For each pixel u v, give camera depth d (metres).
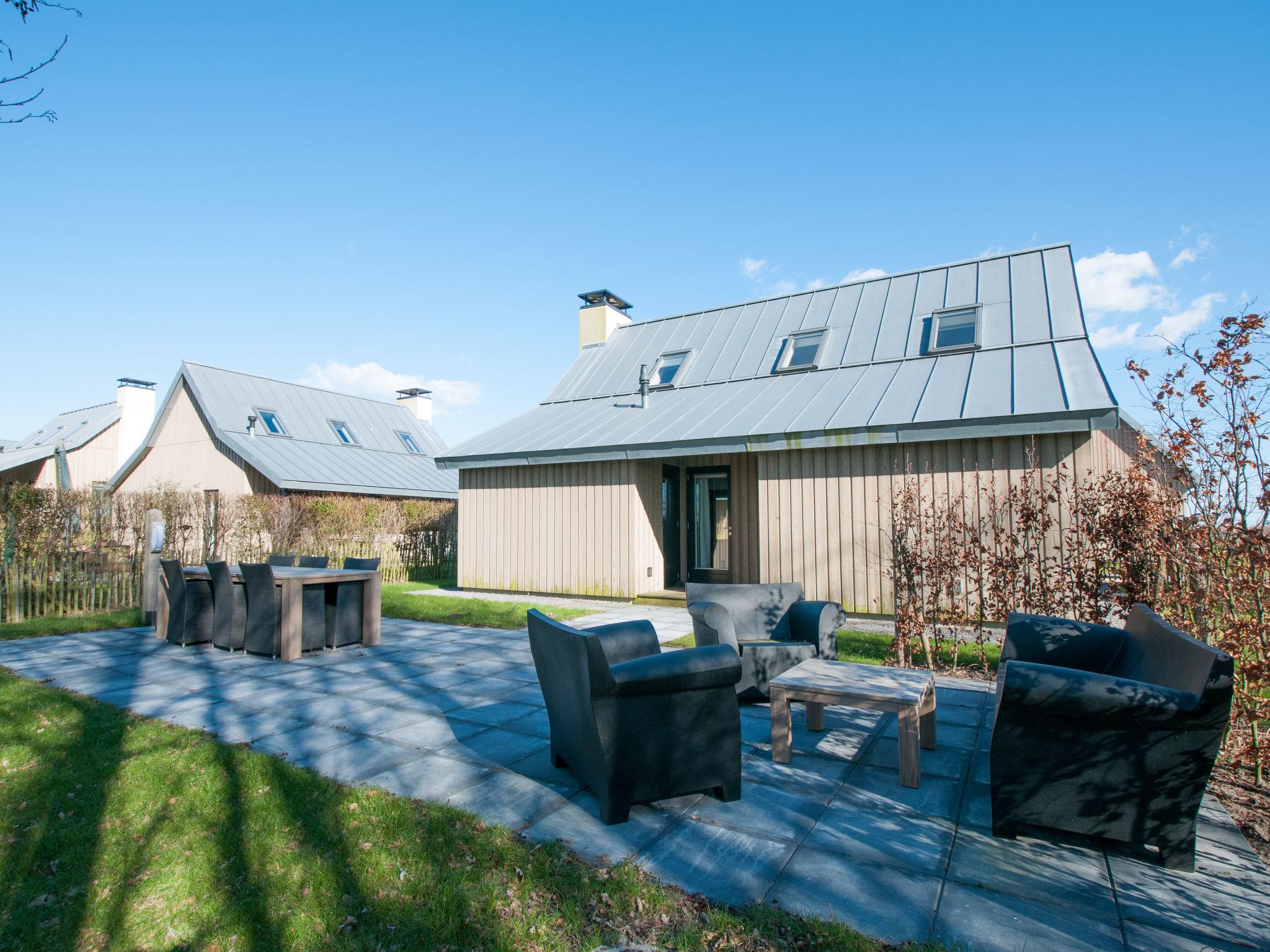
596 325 16.52
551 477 12.49
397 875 2.71
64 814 3.31
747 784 3.71
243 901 2.54
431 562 17.48
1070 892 2.61
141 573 11.07
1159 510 4.86
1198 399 3.85
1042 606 6.43
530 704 5.34
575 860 2.81
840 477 9.48
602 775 3.20
